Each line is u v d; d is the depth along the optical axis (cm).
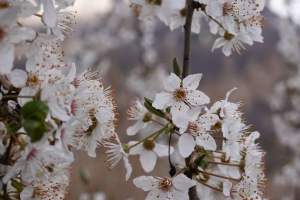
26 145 29
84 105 31
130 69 97
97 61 107
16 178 31
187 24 35
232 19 35
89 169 77
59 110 29
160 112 33
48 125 30
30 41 31
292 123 96
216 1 34
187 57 35
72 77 31
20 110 29
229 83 168
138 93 99
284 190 87
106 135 33
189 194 34
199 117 33
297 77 98
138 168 80
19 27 29
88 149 33
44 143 29
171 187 33
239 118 34
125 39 108
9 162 30
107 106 33
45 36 31
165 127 33
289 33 97
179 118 32
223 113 33
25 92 30
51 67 32
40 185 31
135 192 77
